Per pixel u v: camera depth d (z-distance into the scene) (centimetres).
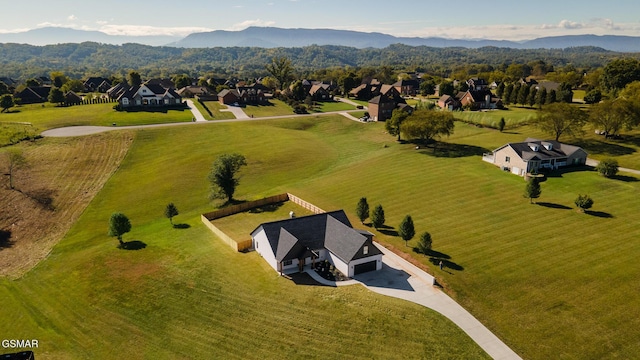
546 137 10181
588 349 3512
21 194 7994
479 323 3838
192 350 3644
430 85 18862
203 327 3916
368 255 4731
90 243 6350
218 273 4803
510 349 3528
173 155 9556
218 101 16112
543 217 5947
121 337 3894
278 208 6844
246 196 7500
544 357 3444
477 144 9956
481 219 5959
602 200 6450
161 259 5259
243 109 14712
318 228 5250
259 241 5250
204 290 4484
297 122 13000
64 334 4019
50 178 8581
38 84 19388
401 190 7200
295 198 7050
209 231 6112
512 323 3841
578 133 10062
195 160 9175
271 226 5122
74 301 4541
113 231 5816
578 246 5122
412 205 6569
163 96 14550
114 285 4738
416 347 3541
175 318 4075
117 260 5341
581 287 4325
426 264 4847
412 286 4447
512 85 14775
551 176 7562
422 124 9694
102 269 5141
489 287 4375
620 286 4309
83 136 10506
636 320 3816
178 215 7006
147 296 4456
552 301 4128
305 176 8419
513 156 7844
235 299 4288
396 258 5028
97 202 7688
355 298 4216
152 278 4791
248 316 4016
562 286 4353
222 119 12962
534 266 4722
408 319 3872
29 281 5253
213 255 5278
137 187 8144
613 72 16050
